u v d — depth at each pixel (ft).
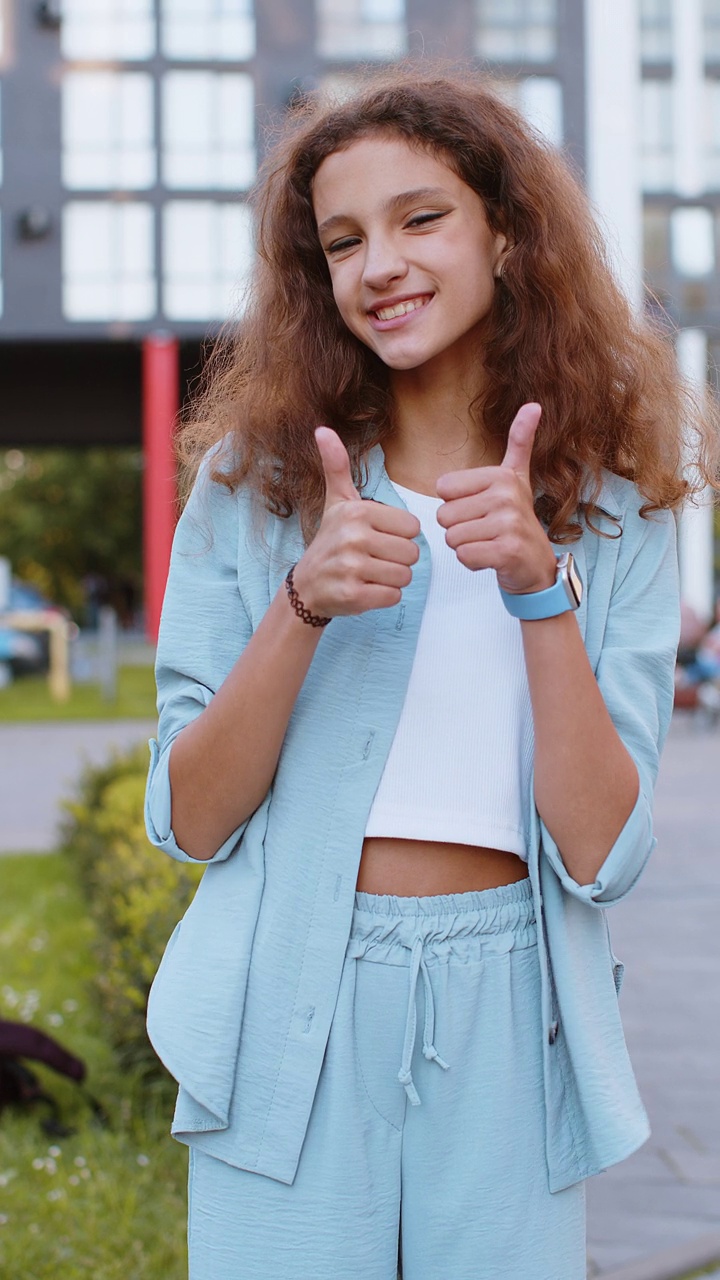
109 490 130.82
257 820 4.82
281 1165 4.57
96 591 147.54
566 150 5.87
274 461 5.10
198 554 5.12
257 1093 4.62
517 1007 4.67
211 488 5.18
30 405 80.18
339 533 4.30
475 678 4.82
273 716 4.53
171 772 4.67
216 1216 4.68
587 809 4.47
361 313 4.91
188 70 71.46
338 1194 4.56
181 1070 4.62
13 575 134.10
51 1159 10.44
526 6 73.82
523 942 4.72
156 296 71.67
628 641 4.93
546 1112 4.65
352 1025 4.61
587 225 5.37
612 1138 4.58
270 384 5.30
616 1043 4.75
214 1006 4.64
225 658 5.00
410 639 4.78
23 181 71.46
